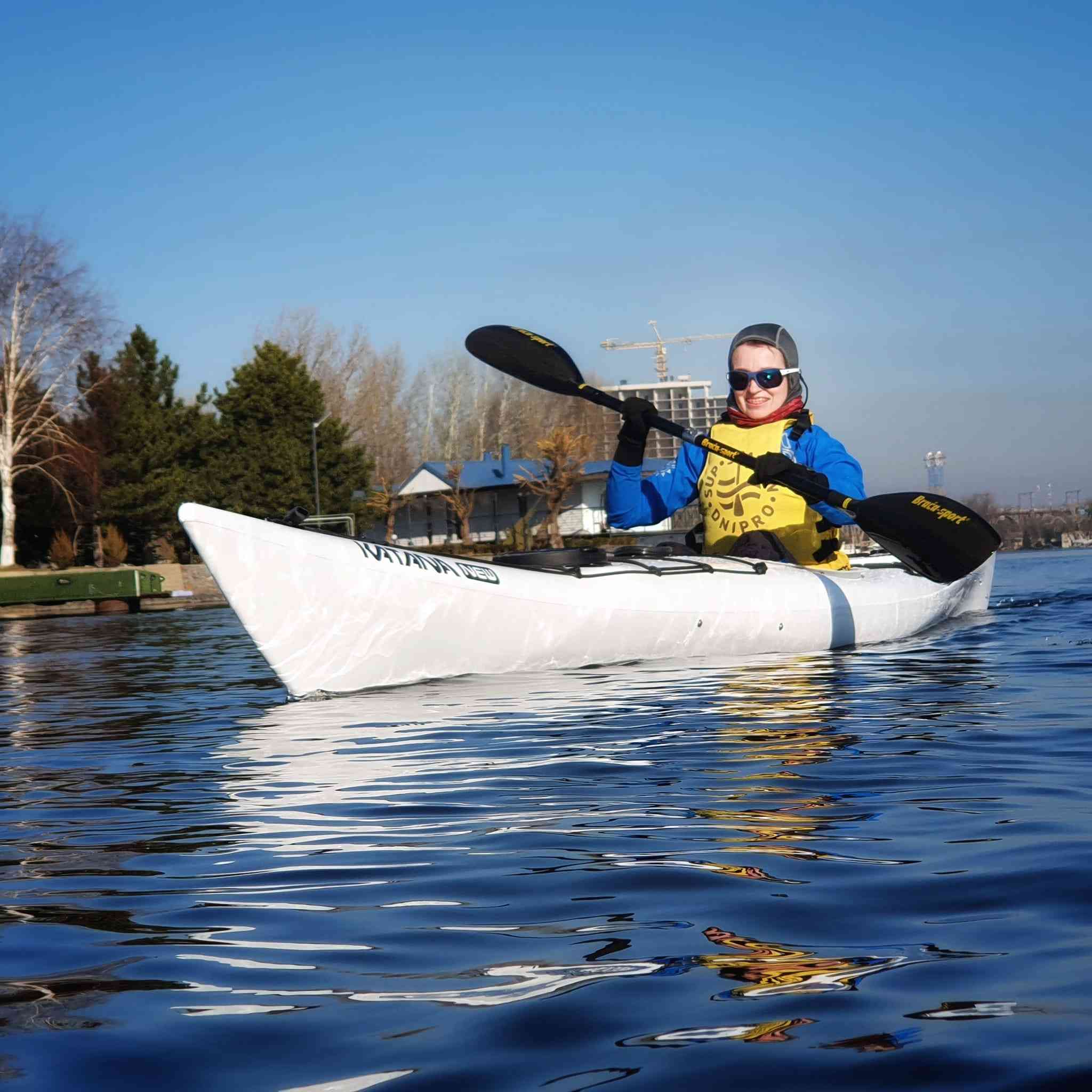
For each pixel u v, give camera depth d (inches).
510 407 3171.8
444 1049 70.6
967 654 290.5
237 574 232.5
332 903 103.0
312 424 1888.5
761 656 297.4
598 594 278.7
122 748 203.9
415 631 254.1
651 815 132.5
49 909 104.7
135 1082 67.2
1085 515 2647.6
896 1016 72.8
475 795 148.2
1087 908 93.0
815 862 109.7
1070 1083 62.4
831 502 293.7
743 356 343.9
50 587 1103.6
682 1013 74.8
